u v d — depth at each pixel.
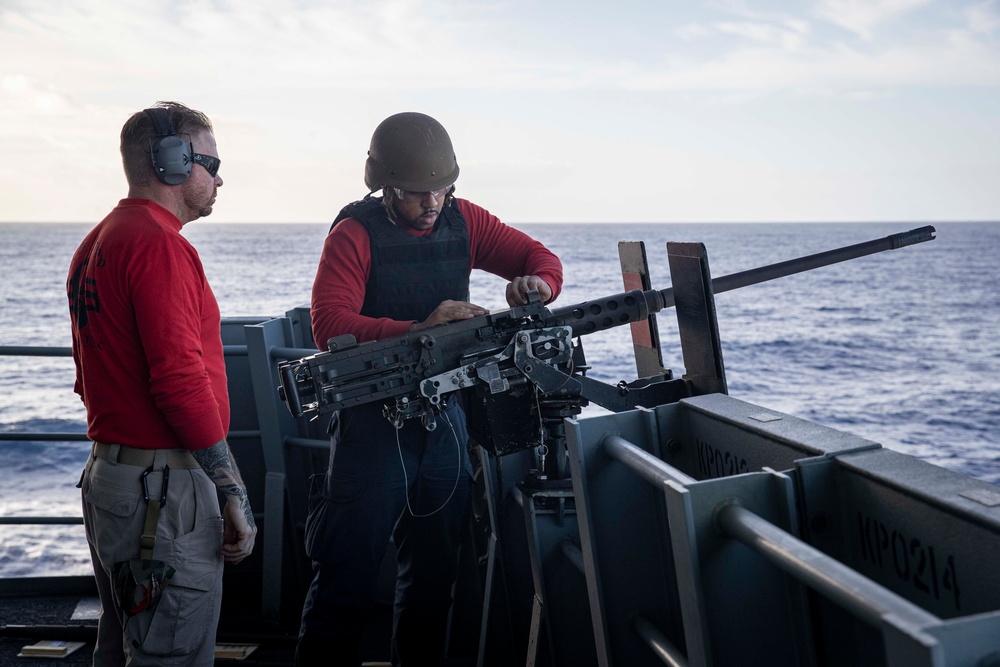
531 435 2.08
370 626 2.91
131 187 1.79
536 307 2.12
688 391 1.96
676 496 1.09
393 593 3.04
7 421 22.81
